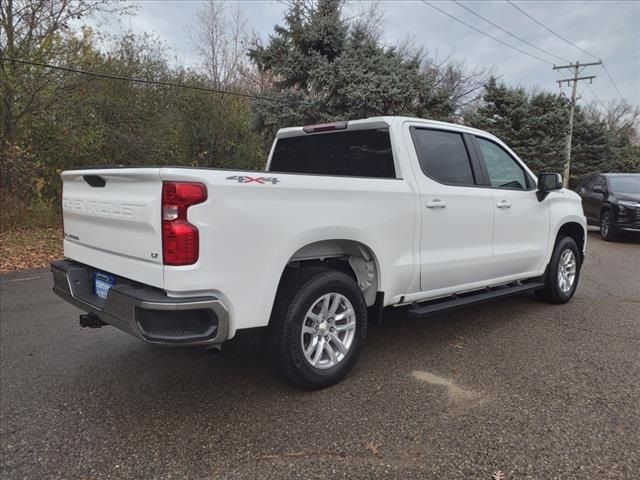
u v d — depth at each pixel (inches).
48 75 474.0
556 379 139.5
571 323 194.2
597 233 551.5
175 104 674.8
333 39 577.0
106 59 560.7
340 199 131.3
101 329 189.0
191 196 104.2
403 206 147.8
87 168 139.9
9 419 118.6
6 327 192.2
